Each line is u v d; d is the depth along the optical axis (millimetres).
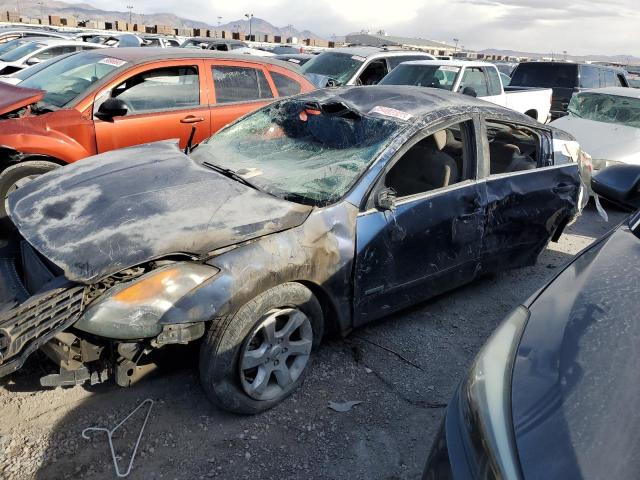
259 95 6090
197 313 2305
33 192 2943
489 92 9594
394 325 3699
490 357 1786
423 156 3555
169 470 2348
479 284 4496
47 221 2602
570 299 1965
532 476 1317
